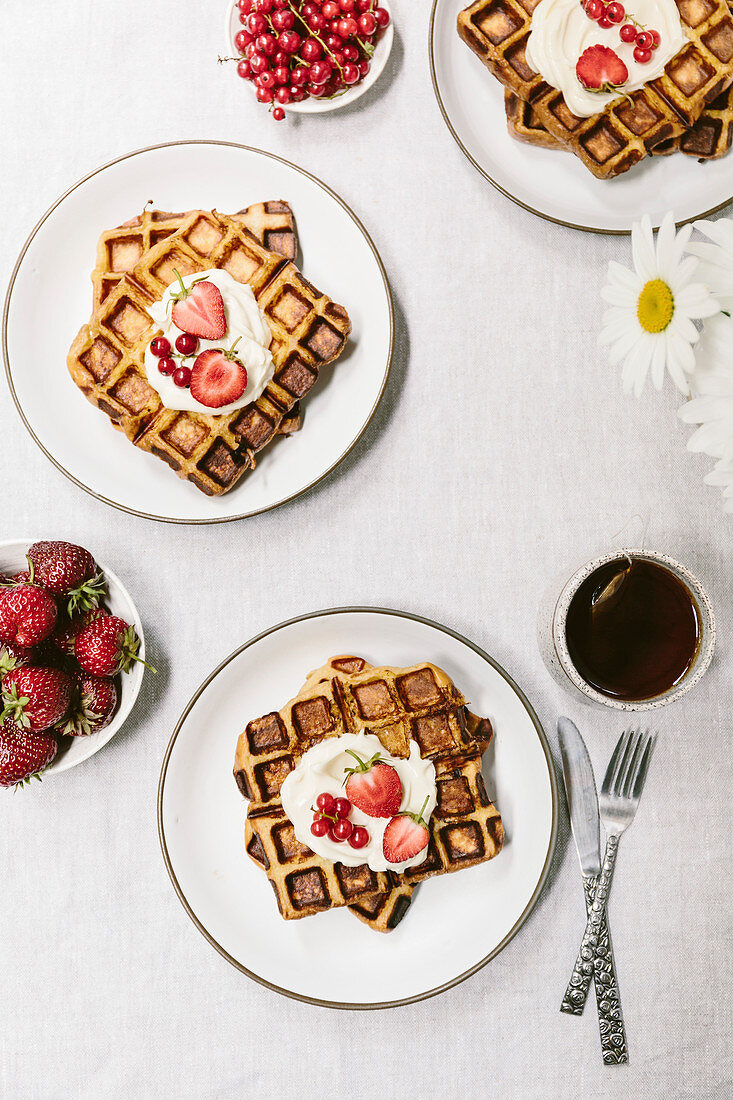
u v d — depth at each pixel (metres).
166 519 1.07
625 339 0.97
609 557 1.02
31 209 1.10
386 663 1.08
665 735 1.11
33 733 1.05
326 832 1.02
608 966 1.09
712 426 0.94
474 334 1.11
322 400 1.08
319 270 1.09
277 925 1.08
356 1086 1.10
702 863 1.11
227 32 1.08
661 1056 1.10
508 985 1.10
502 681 1.07
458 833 1.05
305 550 1.11
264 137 1.10
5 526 1.11
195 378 1.03
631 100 1.04
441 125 1.10
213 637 1.10
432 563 1.11
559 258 1.11
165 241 1.05
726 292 0.94
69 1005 1.10
